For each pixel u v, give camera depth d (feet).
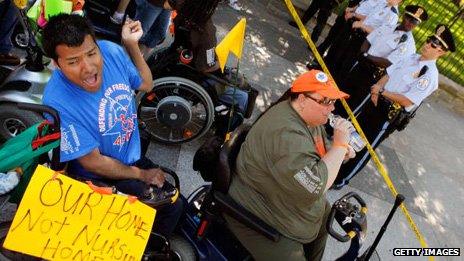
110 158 6.73
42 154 6.62
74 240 6.29
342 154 7.39
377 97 12.53
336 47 18.53
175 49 11.28
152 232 7.55
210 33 10.84
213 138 8.52
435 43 11.36
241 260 8.31
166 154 12.16
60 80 6.11
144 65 7.76
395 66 12.43
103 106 6.49
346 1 24.23
